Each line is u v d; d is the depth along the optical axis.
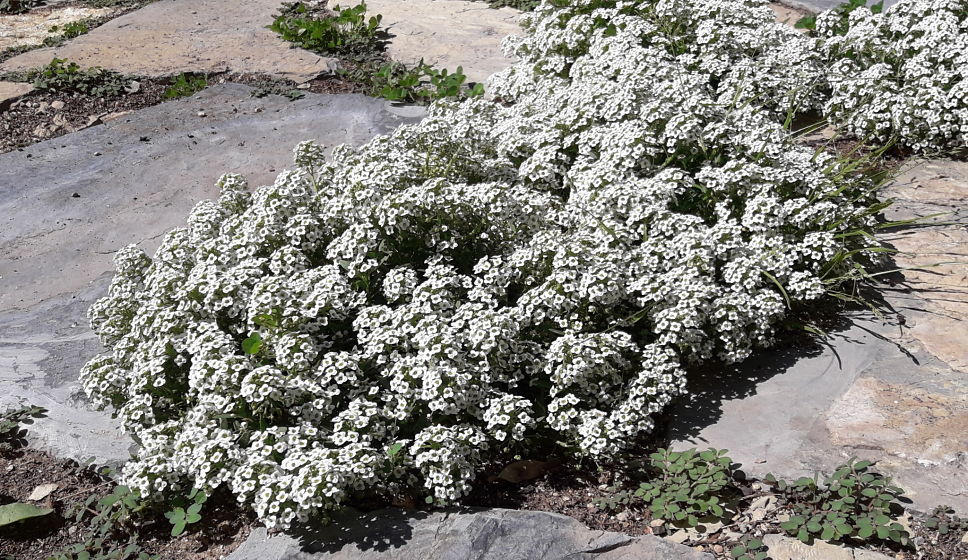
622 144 0.76
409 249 0.71
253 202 0.81
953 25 0.98
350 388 0.65
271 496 0.58
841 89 0.98
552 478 0.65
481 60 1.33
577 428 0.64
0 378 0.77
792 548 0.59
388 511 0.62
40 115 1.22
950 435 0.64
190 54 1.39
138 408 0.66
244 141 1.13
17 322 0.85
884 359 0.70
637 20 1.03
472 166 0.80
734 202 0.77
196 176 1.06
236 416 0.64
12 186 1.05
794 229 0.75
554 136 0.81
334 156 0.84
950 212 0.85
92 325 0.78
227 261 0.71
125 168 1.08
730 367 0.71
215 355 0.64
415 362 0.63
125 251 0.79
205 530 0.64
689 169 0.80
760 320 0.69
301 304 0.66
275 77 1.31
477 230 0.71
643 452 0.66
